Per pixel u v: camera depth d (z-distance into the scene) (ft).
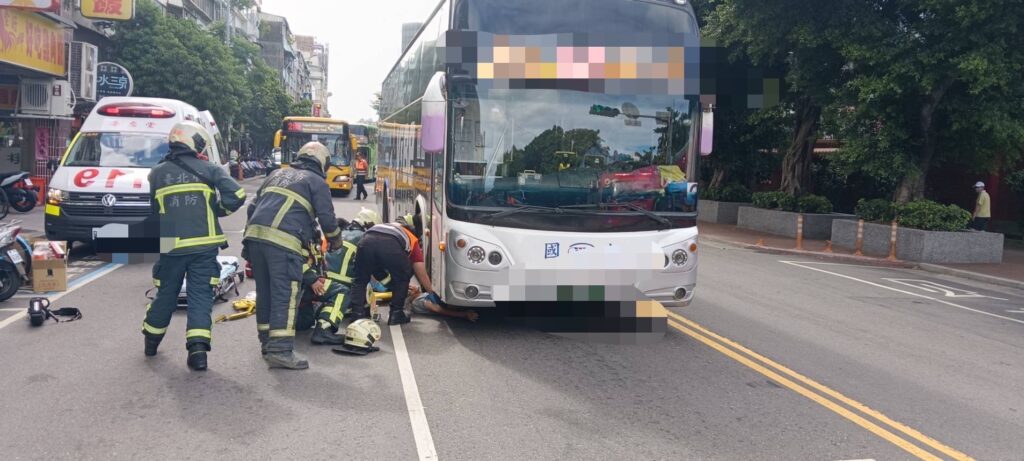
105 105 43.50
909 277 50.98
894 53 53.78
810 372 23.02
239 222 61.46
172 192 20.51
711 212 91.40
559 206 24.38
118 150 41.75
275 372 20.80
